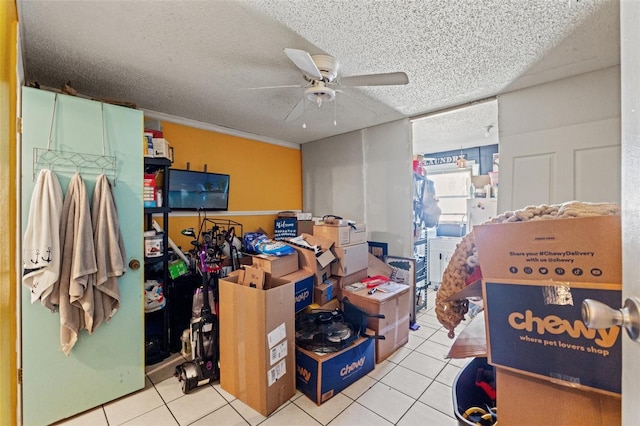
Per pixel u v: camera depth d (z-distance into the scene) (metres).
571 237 0.59
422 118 3.14
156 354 2.41
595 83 2.12
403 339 2.67
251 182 3.85
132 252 2.02
